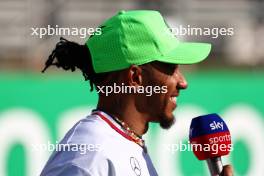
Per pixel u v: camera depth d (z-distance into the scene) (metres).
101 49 9.02
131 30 8.94
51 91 22.83
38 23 27.44
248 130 23.78
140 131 9.11
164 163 22.53
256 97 23.95
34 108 22.70
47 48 27.14
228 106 23.84
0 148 22.28
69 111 22.92
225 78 23.77
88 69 9.23
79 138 8.64
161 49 8.97
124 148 8.78
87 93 23.02
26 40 27.45
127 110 9.02
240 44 29.92
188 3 28.22
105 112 9.05
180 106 23.41
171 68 9.09
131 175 8.64
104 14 28.94
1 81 22.56
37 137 22.59
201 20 28.89
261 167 23.45
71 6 28.22
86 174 8.32
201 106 23.59
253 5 30.08
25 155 22.39
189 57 9.04
